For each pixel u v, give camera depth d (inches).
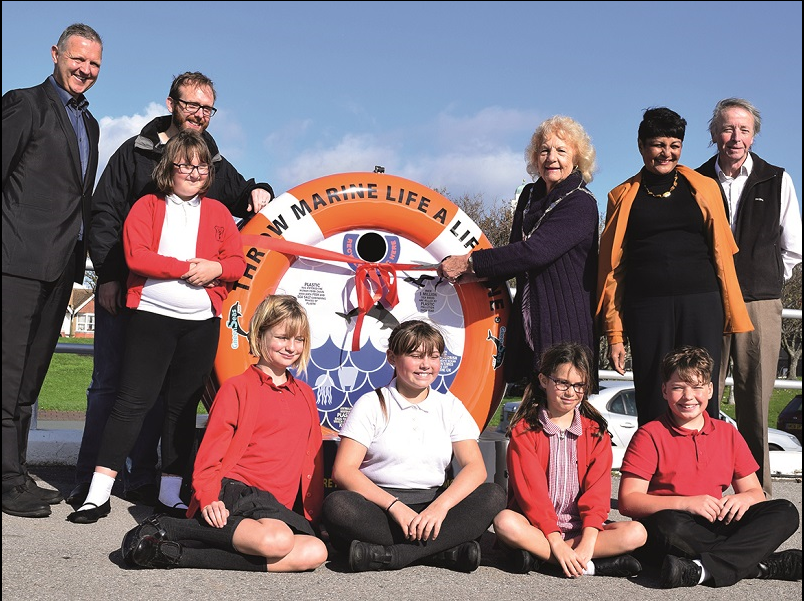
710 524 134.6
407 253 175.3
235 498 128.2
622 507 139.2
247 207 178.1
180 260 150.1
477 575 127.3
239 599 108.7
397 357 136.9
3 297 155.2
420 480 136.3
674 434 141.9
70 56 160.7
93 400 175.0
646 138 161.2
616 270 165.6
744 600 117.7
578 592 119.3
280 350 137.3
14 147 153.9
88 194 167.2
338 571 126.2
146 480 176.1
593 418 141.0
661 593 120.1
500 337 172.1
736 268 187.2
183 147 149.2
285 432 136.9
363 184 172.1
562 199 162.4
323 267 172.1
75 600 106.2
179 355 154.9
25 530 144.2
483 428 171.9
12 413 156.8
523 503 134.6
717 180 187.3
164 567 123.1
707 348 159.5
